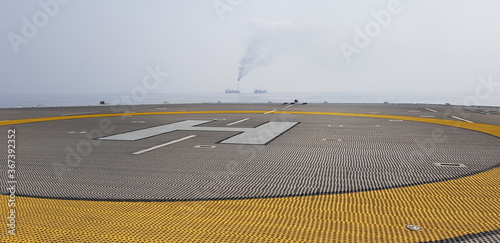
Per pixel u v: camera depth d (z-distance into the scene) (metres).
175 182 5.52
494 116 18.09
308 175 6.03
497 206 4.39
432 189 5.18
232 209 4.23
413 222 3.80
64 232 3.45
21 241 3.21
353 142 9.75
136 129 12.40
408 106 27.38
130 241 3.23
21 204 4.38
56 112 20.47
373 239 3.30
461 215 4.04
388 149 8.66
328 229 3.57
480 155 7.91
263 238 3.32
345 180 5.69
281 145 9.19
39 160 7.20
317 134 11.30
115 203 4.45
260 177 5.87
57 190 5.05
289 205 4.39
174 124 14.02
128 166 6.66
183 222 3.76
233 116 17.73
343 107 25.86
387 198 4.72
